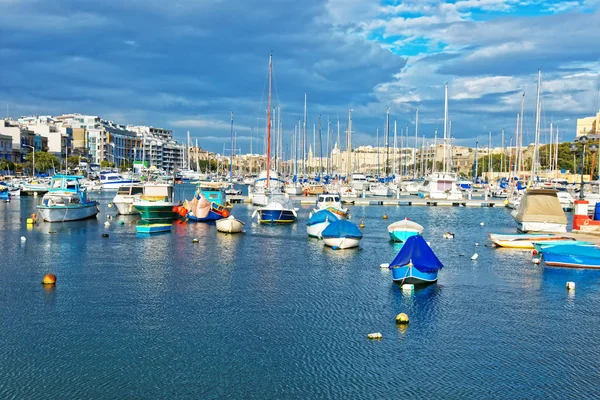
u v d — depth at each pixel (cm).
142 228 6694
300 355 2794
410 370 2634
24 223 7725
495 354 2825
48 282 4069
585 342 2995
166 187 8988
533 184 11269
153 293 3856
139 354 2789
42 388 2434
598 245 4944
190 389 2438
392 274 4362
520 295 3894
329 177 16738
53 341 2945
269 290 3969
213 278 4316
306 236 6631
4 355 2766
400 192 15850
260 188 11169
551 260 4875
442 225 8175
